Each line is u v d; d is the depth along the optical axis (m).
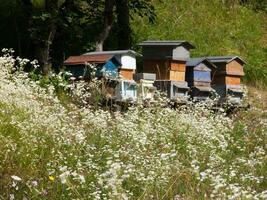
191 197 8.55
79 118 13.64
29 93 12.34
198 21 30.12
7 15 22.77
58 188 8.04
